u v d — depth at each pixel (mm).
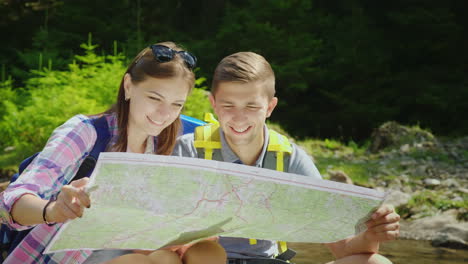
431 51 15359
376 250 1898
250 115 1962
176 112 1982
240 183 1472
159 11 15695
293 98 15109
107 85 7770
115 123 2057
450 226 4508
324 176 6617
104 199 1427
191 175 1446
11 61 14258
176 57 1935
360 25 15484
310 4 15195
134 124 2078
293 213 1525
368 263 1821
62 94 7543
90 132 1983
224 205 1502
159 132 1996
